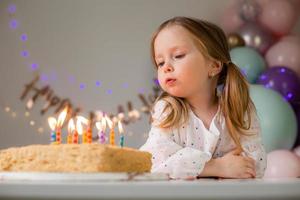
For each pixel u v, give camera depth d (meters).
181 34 1.41
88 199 0.57
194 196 0.57
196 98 1.48
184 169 1.28
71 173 0.84
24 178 0.85
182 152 1.31
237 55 3.14
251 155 1.45
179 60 1.41
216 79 1.54
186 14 3.74
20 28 3.65
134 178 0.88
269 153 2.86
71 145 0.92
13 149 0.97
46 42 3.66
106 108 3.60
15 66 3.61
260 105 2.85
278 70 3.10
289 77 3.06
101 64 3.66
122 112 3.59
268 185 0.58
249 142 1.47
